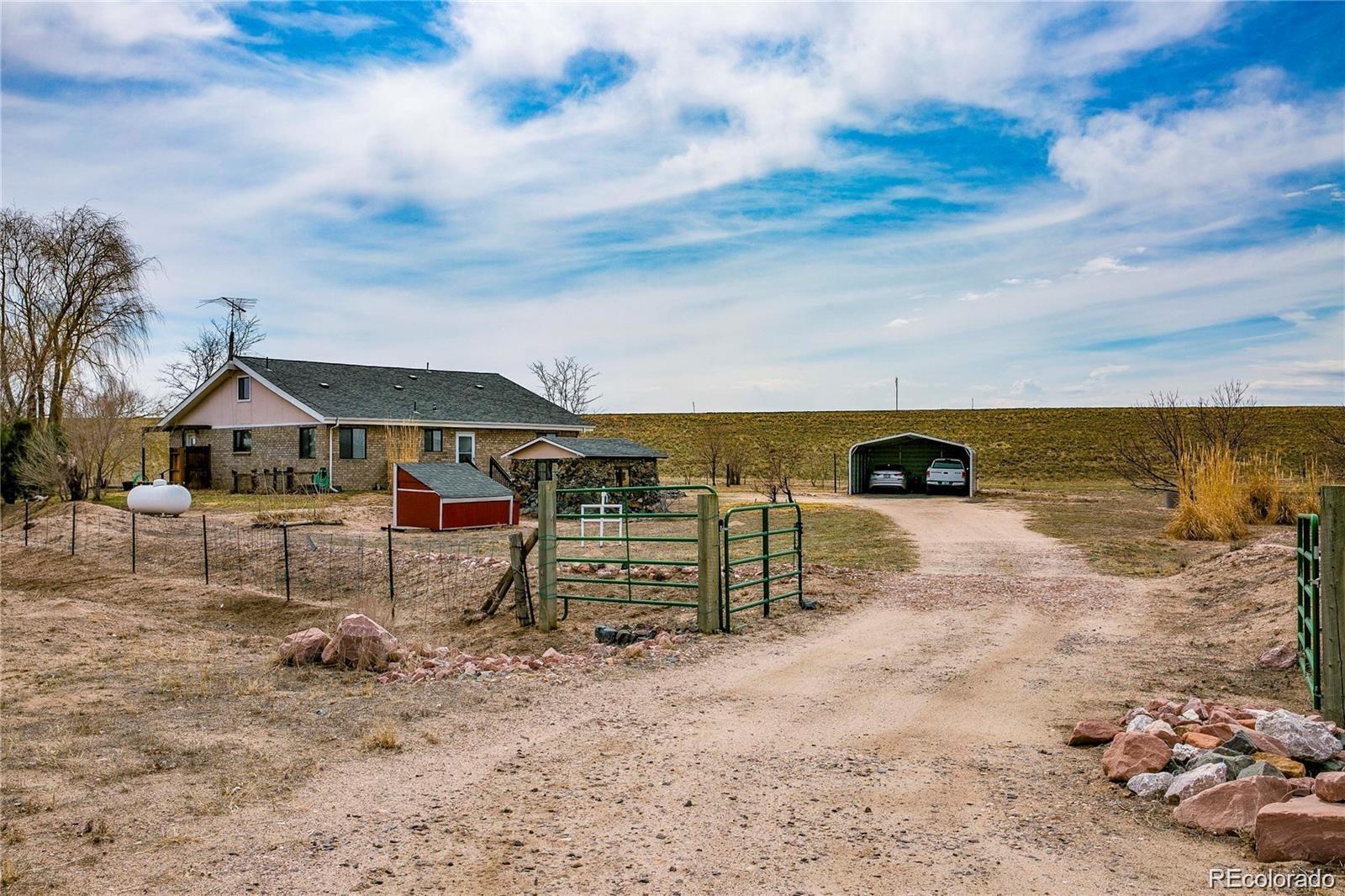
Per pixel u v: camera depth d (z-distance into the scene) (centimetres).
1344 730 664
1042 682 885
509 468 3288
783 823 535
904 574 1656
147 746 709
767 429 9181
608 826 534
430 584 1709
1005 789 586
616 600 1255
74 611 1512
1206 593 1341
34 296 3478
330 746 708
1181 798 540
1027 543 2155
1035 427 8619
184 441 4341
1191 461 2367
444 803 577
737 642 1109
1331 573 706
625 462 3419
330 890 453
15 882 462
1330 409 8706
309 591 1816
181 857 493
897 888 447
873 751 675
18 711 838
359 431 3812
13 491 3189
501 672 993
